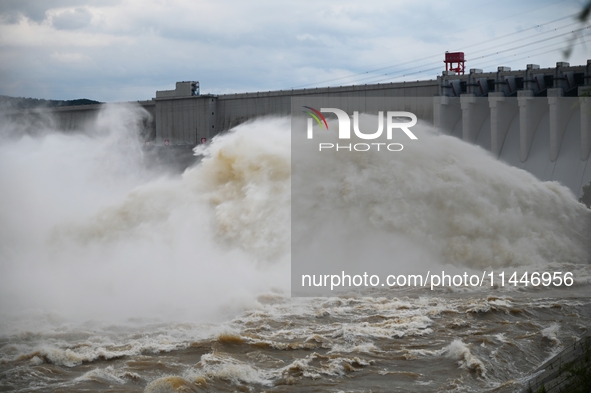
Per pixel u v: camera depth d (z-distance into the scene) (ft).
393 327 114.01
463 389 88.48
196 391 85.71
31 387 87.45
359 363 97.40
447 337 109.40
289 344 104.78
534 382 89.56
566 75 314.76
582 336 108.78
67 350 98.68
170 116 466.70
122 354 100.12
